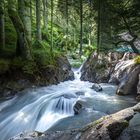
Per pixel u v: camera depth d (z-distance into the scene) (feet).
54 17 101.71
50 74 46.65
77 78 56.80
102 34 49.83
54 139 17.34
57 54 55.11
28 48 43.04
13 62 39.88
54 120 28.78
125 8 45.57
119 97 36.06
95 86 42.32
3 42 39.91
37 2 60.18
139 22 46.37
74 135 16.30
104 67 51.98
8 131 27.73
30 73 41.42
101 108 30.22
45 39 79.00
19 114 31.22
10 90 37.76
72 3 62.95
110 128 14.70
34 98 36.37
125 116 16.72
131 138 14.28
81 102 32.35
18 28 42.75
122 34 50.47
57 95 37.29
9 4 44.24
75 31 94.32
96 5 48.01
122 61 48.26
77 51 89.76
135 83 37.65
